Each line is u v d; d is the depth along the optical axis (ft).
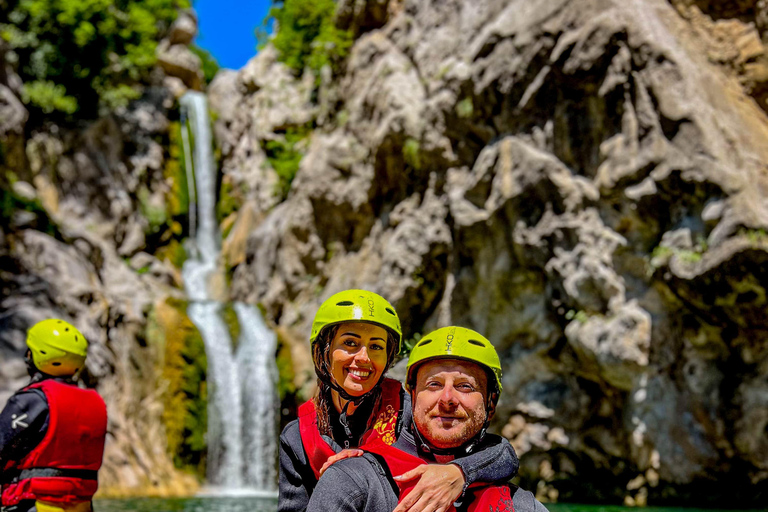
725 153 40.86
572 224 45.65
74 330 13.61
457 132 53.16
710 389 41.98
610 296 44.21
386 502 7.44
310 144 72.13
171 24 90.94
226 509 37.50
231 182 81.71
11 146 62.34
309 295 64.39
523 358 48.78
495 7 53.83
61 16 69.10
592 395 47.16
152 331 56.80
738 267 38.47
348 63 68.44
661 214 42.73
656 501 44.21
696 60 45.27
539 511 7.83
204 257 79.20
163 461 52.95
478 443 7.93
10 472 12.86
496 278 49.34
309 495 9.50
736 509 41.83
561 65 46.78
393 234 58.08
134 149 77.25
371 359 9.02
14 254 52.21
